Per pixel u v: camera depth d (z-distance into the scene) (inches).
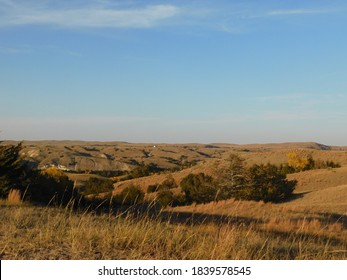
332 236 675.4
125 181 3134.8
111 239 331.3
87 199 1014.4
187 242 341.1
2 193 944.9
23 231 368.2
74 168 6294.3
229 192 1937.7
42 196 964.6
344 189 2001.7
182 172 3117.6
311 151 4699.8
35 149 7140.8
